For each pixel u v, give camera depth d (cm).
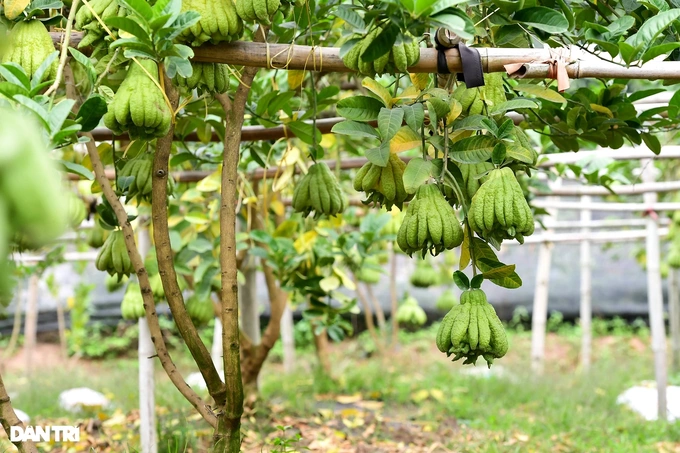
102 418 509
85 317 1048
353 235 441
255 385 523
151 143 300
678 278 882
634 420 554
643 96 264
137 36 192
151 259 378
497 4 229
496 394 641
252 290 517
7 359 1080
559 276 1254
